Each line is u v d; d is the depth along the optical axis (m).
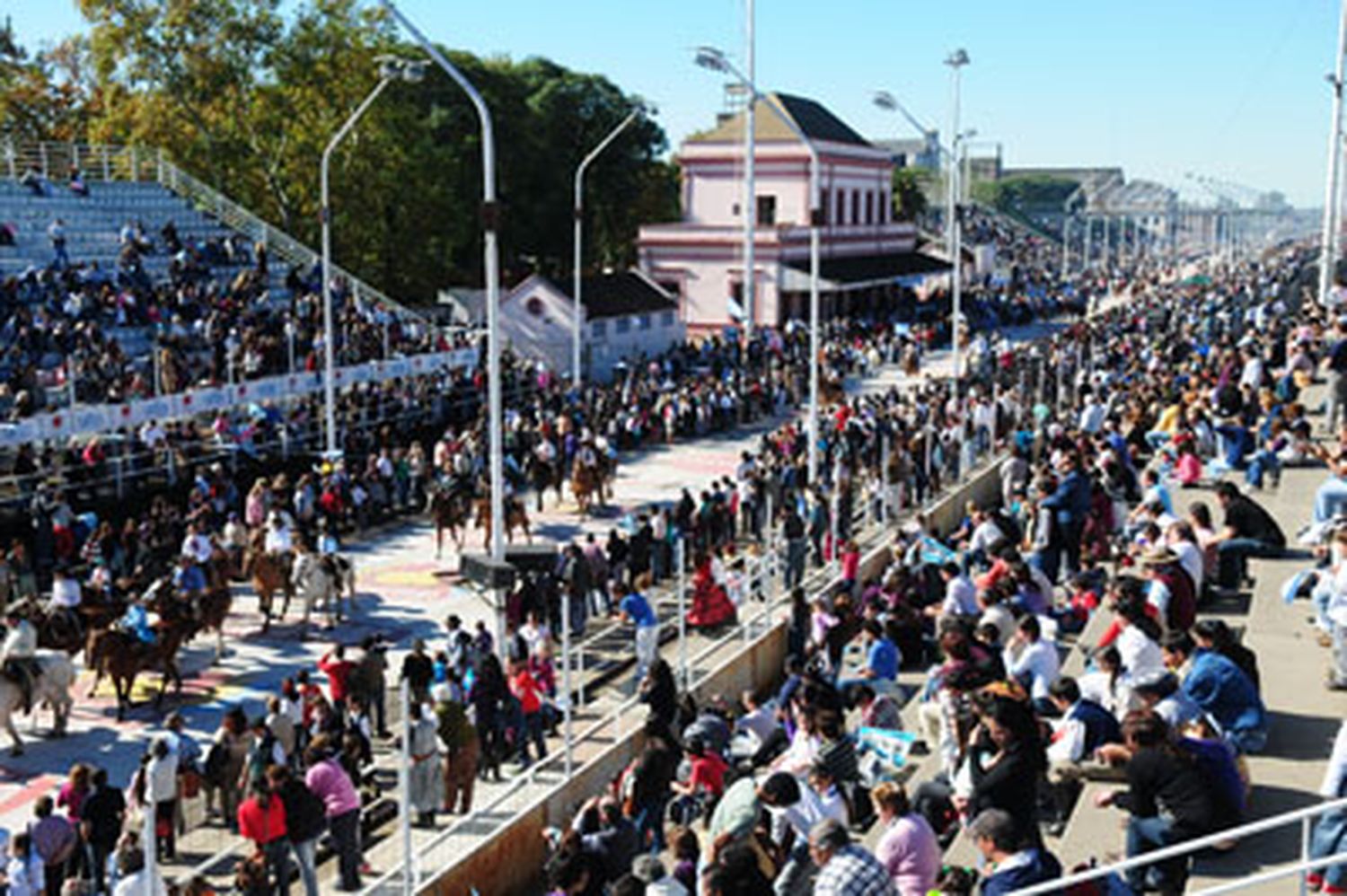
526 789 16.86
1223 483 18.55
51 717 21.23
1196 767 9.92
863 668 18.97
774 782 11.47
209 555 25.44
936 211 144.38
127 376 35.78
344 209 60.84
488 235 20.53
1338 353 27.52
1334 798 9.45
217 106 59.97
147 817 11.44
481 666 17.72
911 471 33.34
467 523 32.69
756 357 57.44
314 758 14.68
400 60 35.06
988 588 17.55
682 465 42.16
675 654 22.27
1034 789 10.59
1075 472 21.91
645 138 86.19
